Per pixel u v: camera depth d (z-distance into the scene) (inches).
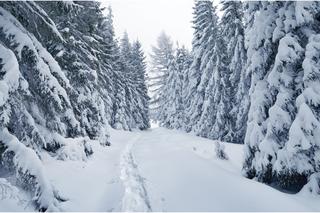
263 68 505.7
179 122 2049.7
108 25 1750.7
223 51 1286.9
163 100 2549.2
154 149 826.2
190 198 364.8
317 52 435.2
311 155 424.5
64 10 440.8
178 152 616.4
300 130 416.8
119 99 1889.8
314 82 430.9
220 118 1201.4
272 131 454.9
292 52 440.8
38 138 362.9
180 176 446.0
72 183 413.1
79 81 715.4
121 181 463.5
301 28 459.5
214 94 1234.0
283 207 325.4
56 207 301.7
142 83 2625.5
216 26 1323.8
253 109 501.7
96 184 446.0
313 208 370.0
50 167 447.2
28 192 313.3
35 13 370.0
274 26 487.8
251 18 596.7
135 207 344.2
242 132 1135.6
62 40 408.2
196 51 1460.4
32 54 347.9
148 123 2691.9
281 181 471.2
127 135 1391.5
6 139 301.1
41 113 454.0
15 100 346.9
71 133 617.6
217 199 350.0
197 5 1542.8
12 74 296.4
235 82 1195.3
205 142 994.7
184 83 1841.8
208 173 432.5
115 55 1847.9
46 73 368.8
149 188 420.8
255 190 366.3
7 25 333.7
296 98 446.9
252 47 517.3
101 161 620.1
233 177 418.9
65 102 409.4
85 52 757.3
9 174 333.4
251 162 513.7
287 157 427.2
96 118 835.4
